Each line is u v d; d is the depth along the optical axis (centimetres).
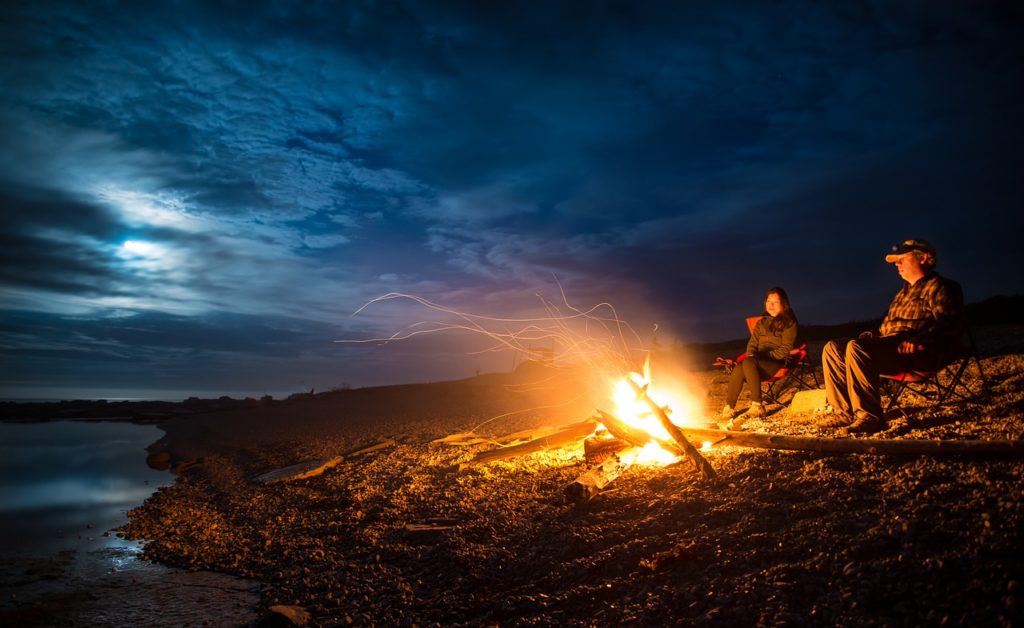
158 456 1321
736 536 405
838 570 339
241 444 1418
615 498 535
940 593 299
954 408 609
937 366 588
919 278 606
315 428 1541
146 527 743
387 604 437
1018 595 282
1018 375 698
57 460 1368
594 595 384
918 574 316
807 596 327
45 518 820
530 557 462
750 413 759
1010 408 571
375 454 1026
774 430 660
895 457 485
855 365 577
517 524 540
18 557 632
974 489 395
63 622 462
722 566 375
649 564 395
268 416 2009
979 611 278
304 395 2784
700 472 545
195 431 1817
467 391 1966
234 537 655
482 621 388
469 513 593
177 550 634
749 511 438
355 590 468
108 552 651
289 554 573
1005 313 1500
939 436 523
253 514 737
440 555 502
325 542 595
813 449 532
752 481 493
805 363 809
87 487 1046
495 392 1819
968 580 303
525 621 372
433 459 887
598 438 702
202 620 454
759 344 762
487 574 455
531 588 419
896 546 347
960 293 585
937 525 355
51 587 541
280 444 1327
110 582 550
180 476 1127
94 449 1566
